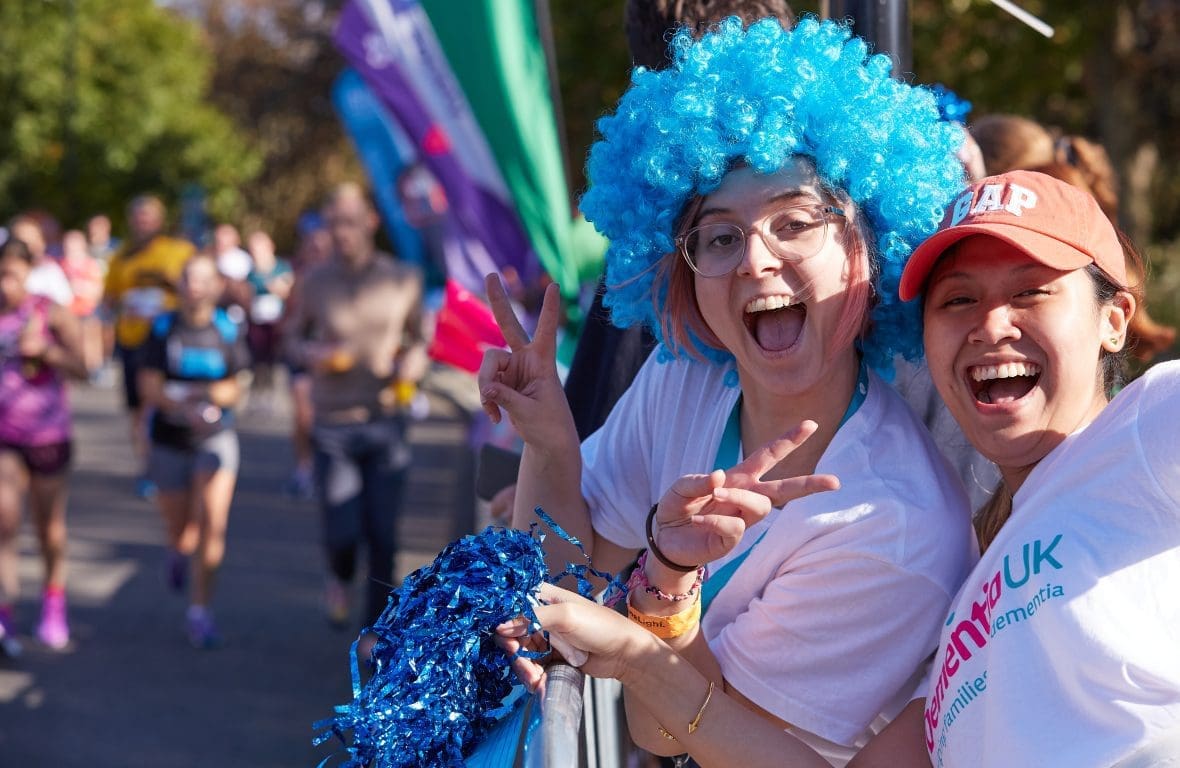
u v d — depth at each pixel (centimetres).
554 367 206
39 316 681
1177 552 153
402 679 155
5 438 679
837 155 183
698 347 208
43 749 545
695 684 177
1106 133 1265
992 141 321
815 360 189
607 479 221
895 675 187
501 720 165
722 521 170
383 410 652
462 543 165
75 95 3119
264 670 654
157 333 703
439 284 1016
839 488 182
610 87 1341
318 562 898
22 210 3069
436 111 579
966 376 179
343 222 656
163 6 3688
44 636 698
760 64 186
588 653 172
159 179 3444
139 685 630
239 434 1571
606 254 213
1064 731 153
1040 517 163
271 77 3800
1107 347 182
